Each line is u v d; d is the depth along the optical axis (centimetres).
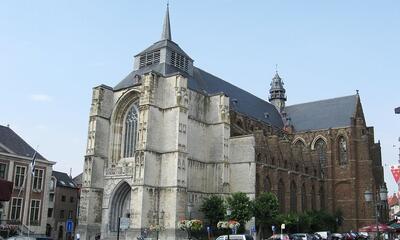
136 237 6669
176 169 7012
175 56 8550
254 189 7744
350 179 10544
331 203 10600
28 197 7469
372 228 6188
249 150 7962
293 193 9275
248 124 9806
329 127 11206
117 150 7950
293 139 11544
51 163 7969
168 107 7406
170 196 6969
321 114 11825
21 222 7244
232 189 8012
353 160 10612
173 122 7281
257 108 11275
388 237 7419
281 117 12288
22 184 7431
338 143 10981
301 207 9312
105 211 7494
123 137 8006
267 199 7375
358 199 10444
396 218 6769
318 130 11256
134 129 7875
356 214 10281
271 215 7288
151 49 8575
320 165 10794
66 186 10669
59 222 10312
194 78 8938
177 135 7150
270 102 12912
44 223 7688
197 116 8056
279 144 9294
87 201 7500
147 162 6981
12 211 7212
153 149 7144
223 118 8100
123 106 8075
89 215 7462
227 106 8225
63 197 10538
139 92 7731
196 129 7975
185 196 7069
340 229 10225
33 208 7550
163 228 6894
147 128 7088
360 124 10869
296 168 9531
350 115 11150
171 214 6894
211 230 7194
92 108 7938
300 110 12425
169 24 8875
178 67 8594
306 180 9788
